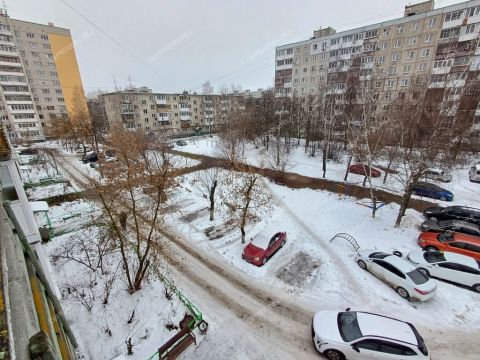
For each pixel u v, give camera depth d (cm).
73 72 5228
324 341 802
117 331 921
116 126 3588
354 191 2184
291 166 2820
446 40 3066
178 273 1234
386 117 2330
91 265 1259
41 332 163
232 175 1894
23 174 2775
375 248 1370
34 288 293
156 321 961
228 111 4931
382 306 1007
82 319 966
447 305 996
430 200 1978
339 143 3069
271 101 4075
